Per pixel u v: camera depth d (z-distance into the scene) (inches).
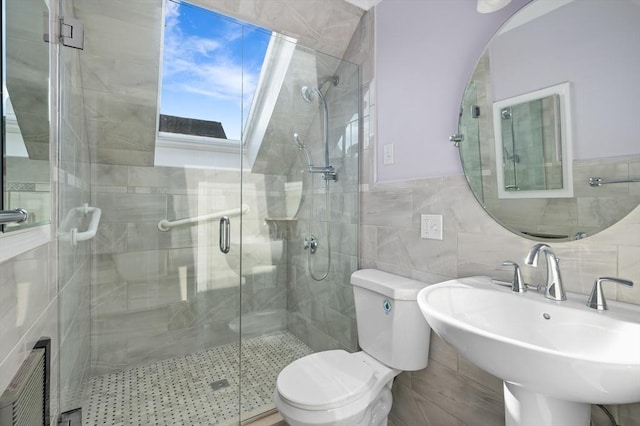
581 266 35.1
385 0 63.9
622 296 31.9
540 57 38.7
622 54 32.1
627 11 31.8
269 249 82.8
